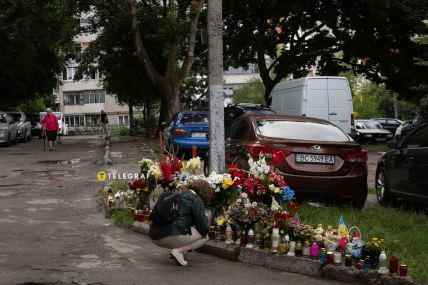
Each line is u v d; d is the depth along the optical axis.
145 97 31.98
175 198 4.91
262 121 8.23
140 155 18.22
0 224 6.96
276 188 5.61
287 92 18.69
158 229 4.93
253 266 5.12
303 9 27.19
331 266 4.70
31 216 7.63
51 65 35.44
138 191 7.09
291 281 4.58
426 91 27.52
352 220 6.78
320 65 29.84
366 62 28.88
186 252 5.03
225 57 31.69
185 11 22.67
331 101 17.30
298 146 7.44
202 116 17.52
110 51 29.97
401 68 26.61
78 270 4.72
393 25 24.67
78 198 9.38
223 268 5.00
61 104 69.06
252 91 61.78
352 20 26.28
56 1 24.11
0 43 30.61
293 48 28.17
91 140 31.27
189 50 22.83
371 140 28.83
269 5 26.17
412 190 8.04
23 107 55.66
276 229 5.10
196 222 4.95
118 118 67.75
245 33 29.20
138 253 5.52
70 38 26.72
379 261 4.52
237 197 6.04
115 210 7.67
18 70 32.47
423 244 5.55
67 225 7.03
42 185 11.03
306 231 5.20
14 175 12.84
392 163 8.77
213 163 7.46
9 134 24.88
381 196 9.16
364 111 44.50
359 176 7.50
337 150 7.50
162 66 31.48
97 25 29.12
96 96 68.12
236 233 5.48
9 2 23.69
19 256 5.22
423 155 7.70
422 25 24.23
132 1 22.11
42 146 25.34
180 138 16.81
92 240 6.12
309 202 7.57
